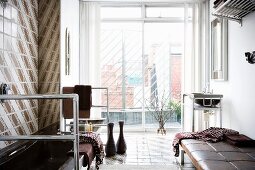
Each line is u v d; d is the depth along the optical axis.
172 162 3.86
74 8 5.25
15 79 2.80
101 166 3.63
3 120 2.48
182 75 5.94
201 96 4.42
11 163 2.04
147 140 5.27
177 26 6.42
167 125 6.48
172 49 6.77
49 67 3.68
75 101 1.67
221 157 2.67
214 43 5.02
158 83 6.83
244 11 3.59
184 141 3.48
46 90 3.62
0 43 2.42
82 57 5.91
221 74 4.62
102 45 6.56
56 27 3.78
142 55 6.28
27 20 3.20
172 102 6.50
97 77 5.94
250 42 3.63
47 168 2.32
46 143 2.56
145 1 5.98
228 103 4.43
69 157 2.21
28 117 3.13
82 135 3.12
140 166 3.66
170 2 6.02
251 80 3.58
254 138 3.49
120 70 6.79
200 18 5.84
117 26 6.41
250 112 3.62
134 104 6.80
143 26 6.21
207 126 5.39
